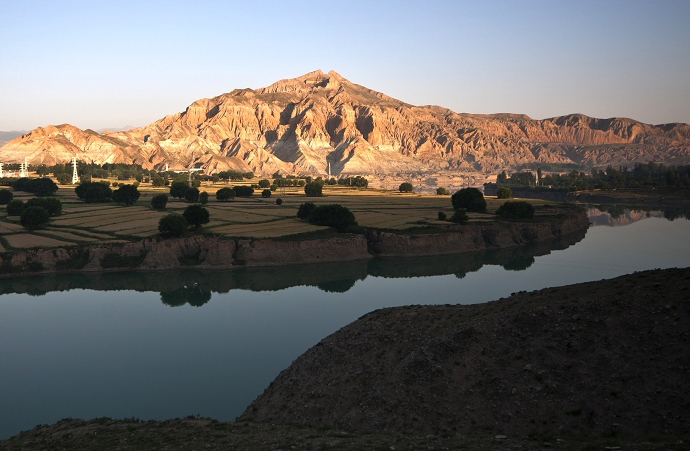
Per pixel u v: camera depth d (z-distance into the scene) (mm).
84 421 43781
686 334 35312
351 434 35500
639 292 40469
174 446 34875
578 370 36312
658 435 29984
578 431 32125
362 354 46625
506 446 30703
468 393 37750
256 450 33094
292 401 43969
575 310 40750
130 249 129875
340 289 106938
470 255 146500
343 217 152875
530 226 168500
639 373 34312
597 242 163250
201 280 118625
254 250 133375
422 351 41969
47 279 117688
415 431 35969
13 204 168125
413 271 126562
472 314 47500
